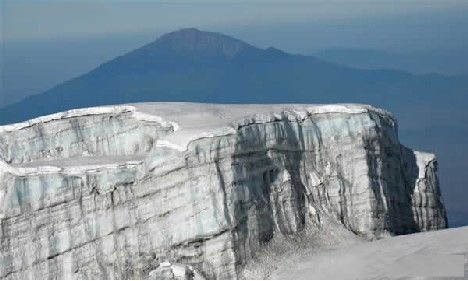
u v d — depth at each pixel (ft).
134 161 281.95
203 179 270.46
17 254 279.28
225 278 266.77
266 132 294.25
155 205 275.59
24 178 281.95
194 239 269.03
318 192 309.22
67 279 277.85
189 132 276.62
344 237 299.79
